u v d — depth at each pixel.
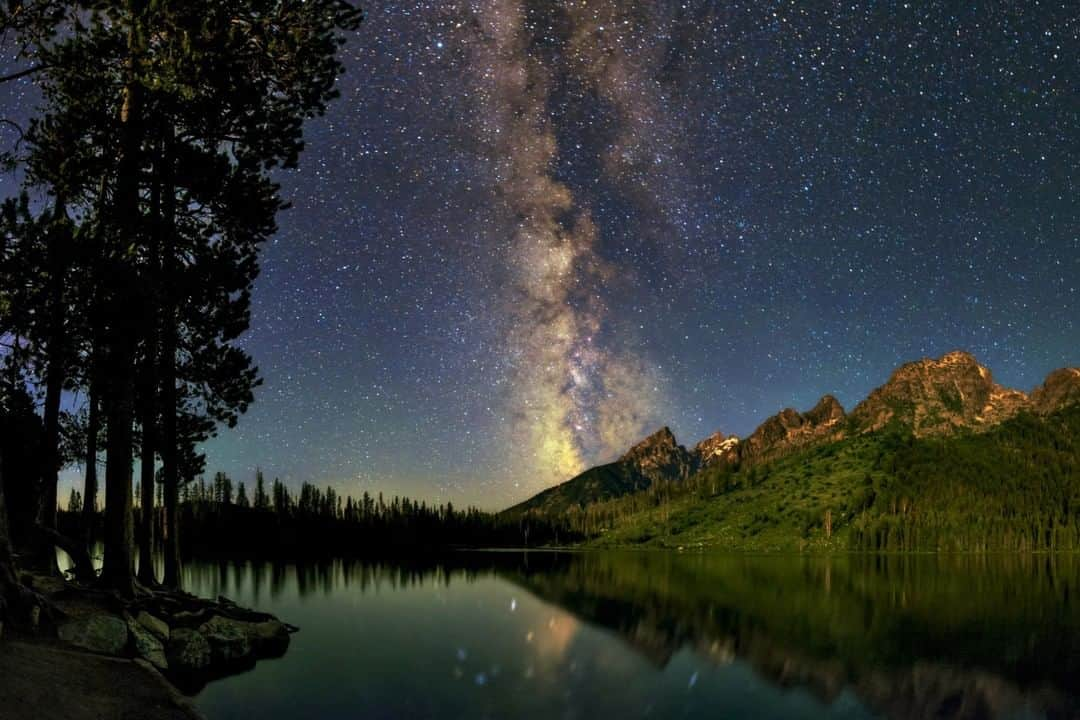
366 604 57.75
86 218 25.14
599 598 71.50
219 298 31.31
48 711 13.53
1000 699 32.69
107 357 25.08
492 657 34.28
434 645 36.88
